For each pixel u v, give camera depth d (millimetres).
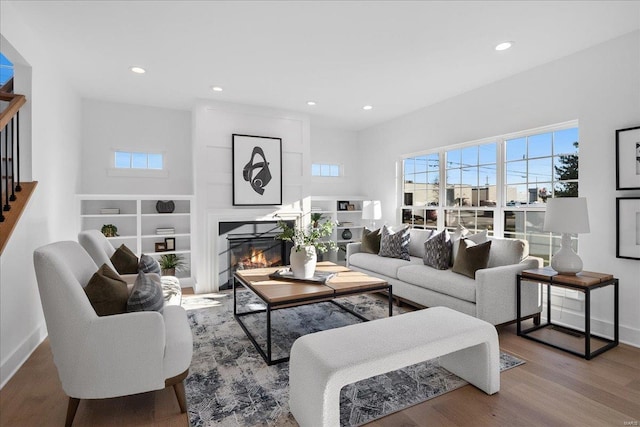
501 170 3908
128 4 2379
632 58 2760
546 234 3486
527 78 3545
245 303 3967
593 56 3008
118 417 1842
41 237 2928
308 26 2676
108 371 1694
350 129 6355
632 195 2785
